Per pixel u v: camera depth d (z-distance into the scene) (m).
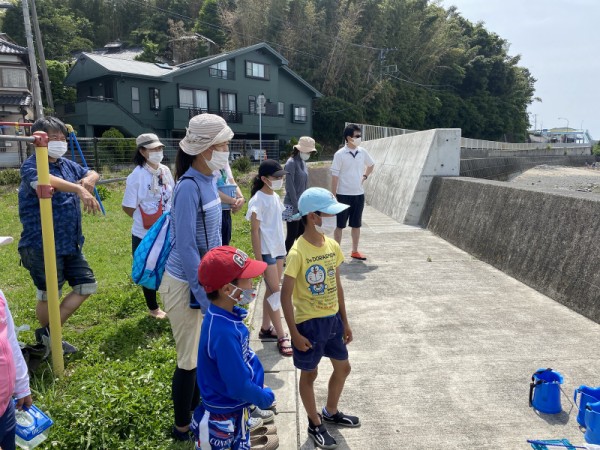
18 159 18.95
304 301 2.87
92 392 3.21
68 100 33.59
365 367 3.85
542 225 5.82
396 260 7.15
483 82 55.75
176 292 2.79
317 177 16.67
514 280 6.01
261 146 31.77
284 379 3.67
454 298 5.42
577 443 2.83
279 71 37.06
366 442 2.91
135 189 4.79
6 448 2.14
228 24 41.53
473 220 7.58
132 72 29.72
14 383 2.11
